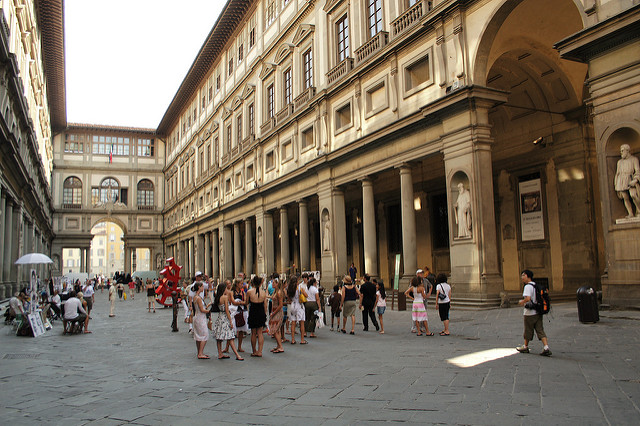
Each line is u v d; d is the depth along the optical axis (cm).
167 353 1226
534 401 620
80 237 7162
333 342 1284
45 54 4762
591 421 538
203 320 1128
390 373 841
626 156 1287
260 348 1125
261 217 3694
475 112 1777
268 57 3716
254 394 754
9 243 2817
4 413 690
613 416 550
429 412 605
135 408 700
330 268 2695
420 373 824
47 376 958
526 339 915
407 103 2141
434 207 2759
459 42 1834
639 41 1255
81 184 7306
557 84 2067
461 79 1823
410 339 1230
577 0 1395
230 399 731
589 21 1361
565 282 2084
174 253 6869
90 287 2402
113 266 12019
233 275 4622
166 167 7462
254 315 1123
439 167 2703
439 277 1270
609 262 1317
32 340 1556
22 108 2580
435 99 1950
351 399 689
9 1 2391
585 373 743
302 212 3122
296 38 3192
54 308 2233
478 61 1781
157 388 826
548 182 2181
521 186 2309
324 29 2856
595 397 622
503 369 805
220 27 4491
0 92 2059
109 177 7462
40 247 5206
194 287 1686
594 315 1174
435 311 1748
